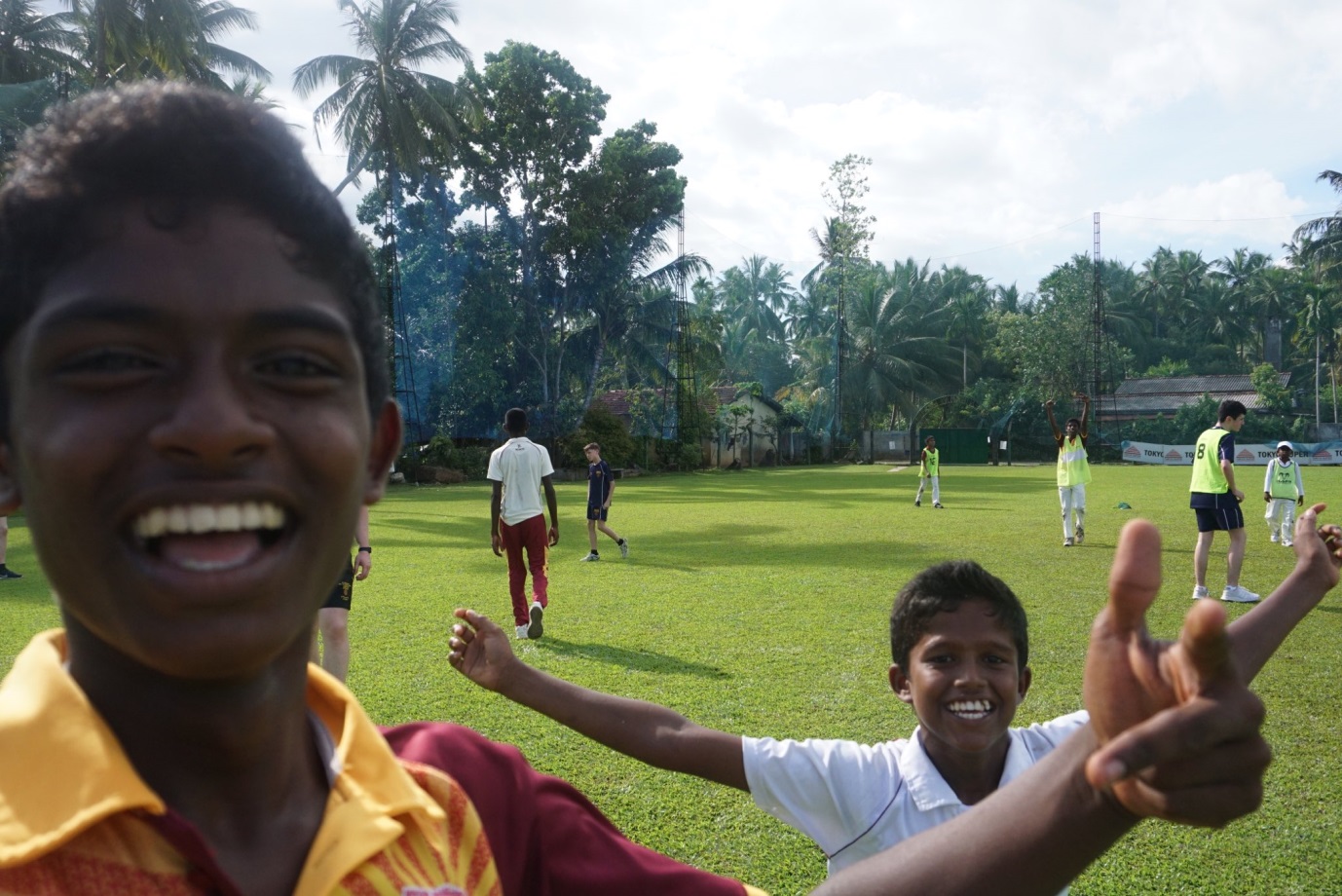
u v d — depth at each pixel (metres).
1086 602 7.63
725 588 8.37
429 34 26.92
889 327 47.25
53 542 0.56
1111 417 48.47
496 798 0.89
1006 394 48.91
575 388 34.59
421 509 17.55
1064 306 46.88
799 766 1.84
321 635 4.52
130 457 0.55
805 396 51.69
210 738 0.63
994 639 1.94
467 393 29.66
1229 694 0.52
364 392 0.67
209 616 0.55
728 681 5.27
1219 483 7.75
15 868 0.57
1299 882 3.01
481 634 1.65
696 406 37.22
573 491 23.67
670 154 32.53
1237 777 0.52
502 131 30.78
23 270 0.57
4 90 18.23
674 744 1.72
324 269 0.63
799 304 57.88
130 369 0.55
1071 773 0.59
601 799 3.63
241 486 0.55
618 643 6.23
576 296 32.41
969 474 32.16
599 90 31.75
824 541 12.02
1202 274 62.56
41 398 0.56
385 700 4.93
